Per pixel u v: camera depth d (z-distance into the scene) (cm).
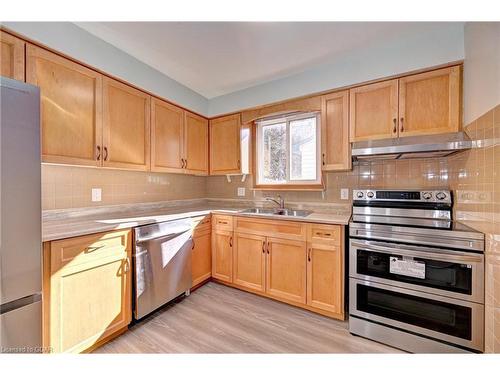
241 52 198
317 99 228
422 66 175
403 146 171
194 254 244
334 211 246
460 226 159
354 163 232
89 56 171
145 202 254
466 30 159
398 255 162
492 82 128
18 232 96
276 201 281
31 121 100
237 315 202
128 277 176
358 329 175
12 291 95
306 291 206
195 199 324
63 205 185
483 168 138
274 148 294
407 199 192
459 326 144
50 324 132
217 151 301
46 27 147
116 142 193
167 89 241
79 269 146
